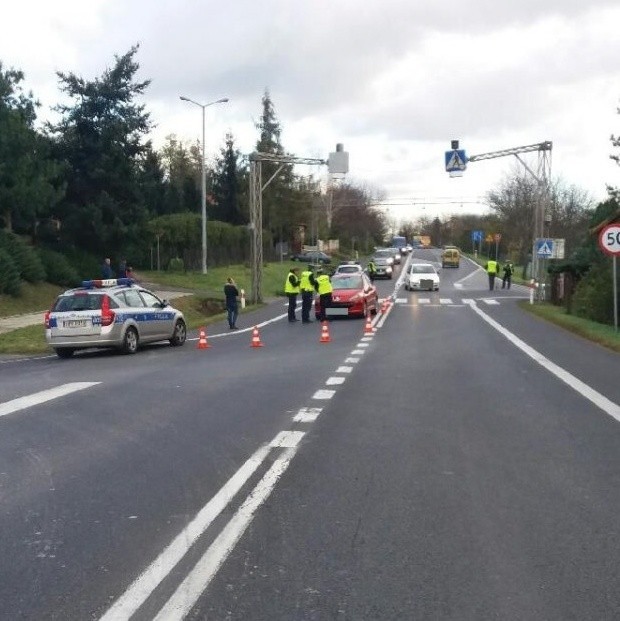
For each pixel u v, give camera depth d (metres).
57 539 6.35
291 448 9.38
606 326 25.45
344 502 7.25
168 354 20.95
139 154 50.56
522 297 48.88
